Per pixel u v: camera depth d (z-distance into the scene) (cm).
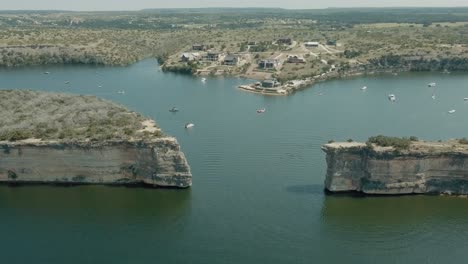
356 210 10644
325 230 9975
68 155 11544
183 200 11156
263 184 11912
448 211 10512
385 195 10994
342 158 11006
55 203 11056
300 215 10506
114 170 11669
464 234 9850
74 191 11506
